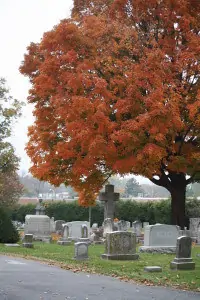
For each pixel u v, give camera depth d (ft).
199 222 94.12
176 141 76.64
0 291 34.27
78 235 98.99
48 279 41.24
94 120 65.26
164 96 66.49
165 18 76.18
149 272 47.83
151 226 71.20
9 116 115.85
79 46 73.61
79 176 78.38
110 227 87.10
